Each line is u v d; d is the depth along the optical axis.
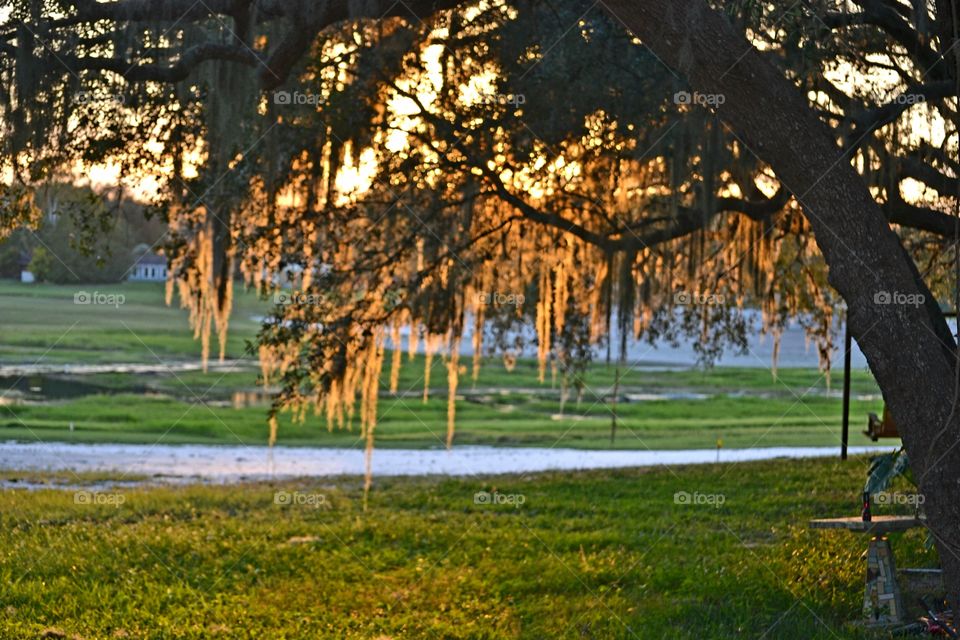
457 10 14.34
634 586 10.82
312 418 37.72
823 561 10.98
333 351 14.65
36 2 12.67
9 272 49.12
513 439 32.22
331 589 11.12
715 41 7.82
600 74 14.14
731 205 13.48
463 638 9.36
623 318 15.02
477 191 14.88
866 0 10.85
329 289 14.83
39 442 28.12
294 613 10.21
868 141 11.96
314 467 24.12
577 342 17.28
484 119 14.40
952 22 9.14
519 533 13.75
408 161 14.36
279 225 14.52
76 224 14.92
